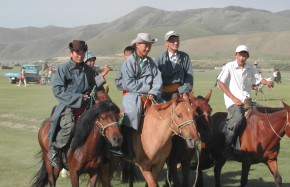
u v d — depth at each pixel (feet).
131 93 28.55
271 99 103.14
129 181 32.76
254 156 30.30
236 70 31.48
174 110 25.67
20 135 56.29
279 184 29.78
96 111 24.88
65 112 26.76
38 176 29.55
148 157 27.27
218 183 33.65
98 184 29.22
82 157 25.70
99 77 28.66
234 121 30.45
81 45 26.58
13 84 160.66
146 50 28.53
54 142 27.07
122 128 28.43
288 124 28.91
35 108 82.69
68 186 34.83
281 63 485.56
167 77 31.60
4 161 42.19
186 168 30.63
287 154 46.34
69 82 26.99
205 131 28.71
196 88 136.15
